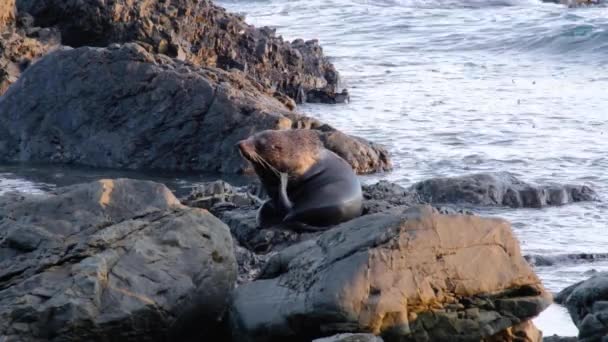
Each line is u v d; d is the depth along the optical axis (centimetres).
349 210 4628
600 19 16038
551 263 5128
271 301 3183
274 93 8531
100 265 3142
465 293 3181
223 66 10375
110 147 7381
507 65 13025
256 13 18900
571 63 13300
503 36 15062
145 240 3284
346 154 7144
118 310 3098
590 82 11525
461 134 8512
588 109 9700
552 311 4284
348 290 3038
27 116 7600
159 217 3375
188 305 3225
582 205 6419
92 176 6981
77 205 3359
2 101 7725
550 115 9381
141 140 7356
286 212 4584
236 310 3231
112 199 3384
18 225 3291
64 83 7612
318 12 18725
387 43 15050
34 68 7756
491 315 3209
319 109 9744
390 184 5369
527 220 6028
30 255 3222
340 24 17162
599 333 3653
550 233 5744
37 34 9656
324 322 3045
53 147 7500
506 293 3234
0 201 3447
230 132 7281
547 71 12525
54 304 3044
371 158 7225
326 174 4662
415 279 3116
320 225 4588
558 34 14638
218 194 5038
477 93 10594
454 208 5959
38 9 10025
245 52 10512
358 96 10444
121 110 7462
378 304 3041
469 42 14962
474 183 6394
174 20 10094
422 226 3162
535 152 7888
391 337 3080
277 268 3353
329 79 10862
